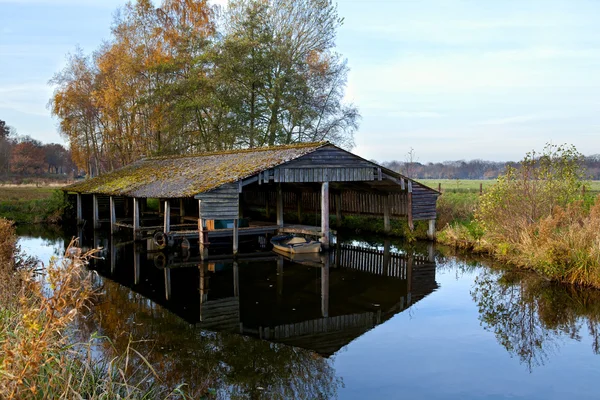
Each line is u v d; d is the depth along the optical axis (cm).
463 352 788
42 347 360
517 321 951
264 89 2950
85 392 479
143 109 3216
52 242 2067
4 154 5656
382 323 948
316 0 3039
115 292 1187
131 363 706
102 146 3662
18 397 358
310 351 791
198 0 3148
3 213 2834
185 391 623
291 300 1127
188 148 3206
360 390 647
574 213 1484
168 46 3108
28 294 688
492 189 1727
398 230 2141
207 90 2883
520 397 629
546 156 1658
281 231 1989
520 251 1489
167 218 1780
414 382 672
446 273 1424
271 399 614
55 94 3344
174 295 1166
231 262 1605
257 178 1634
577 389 651
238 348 801
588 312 1008
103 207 2886
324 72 3073
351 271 1466
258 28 2875
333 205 2494
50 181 5141
